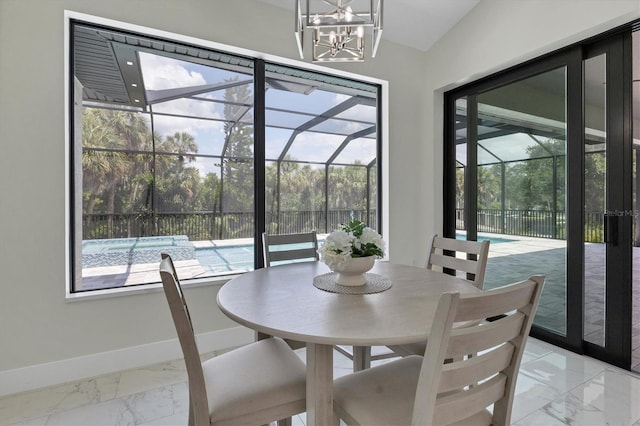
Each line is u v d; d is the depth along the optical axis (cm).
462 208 338
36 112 203
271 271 188
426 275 178
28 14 200
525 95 279
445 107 352
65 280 212
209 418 105
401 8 294
